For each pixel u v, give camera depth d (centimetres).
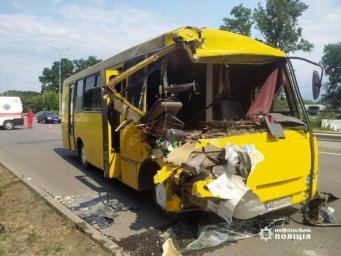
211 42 582
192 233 569
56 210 657
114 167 797
